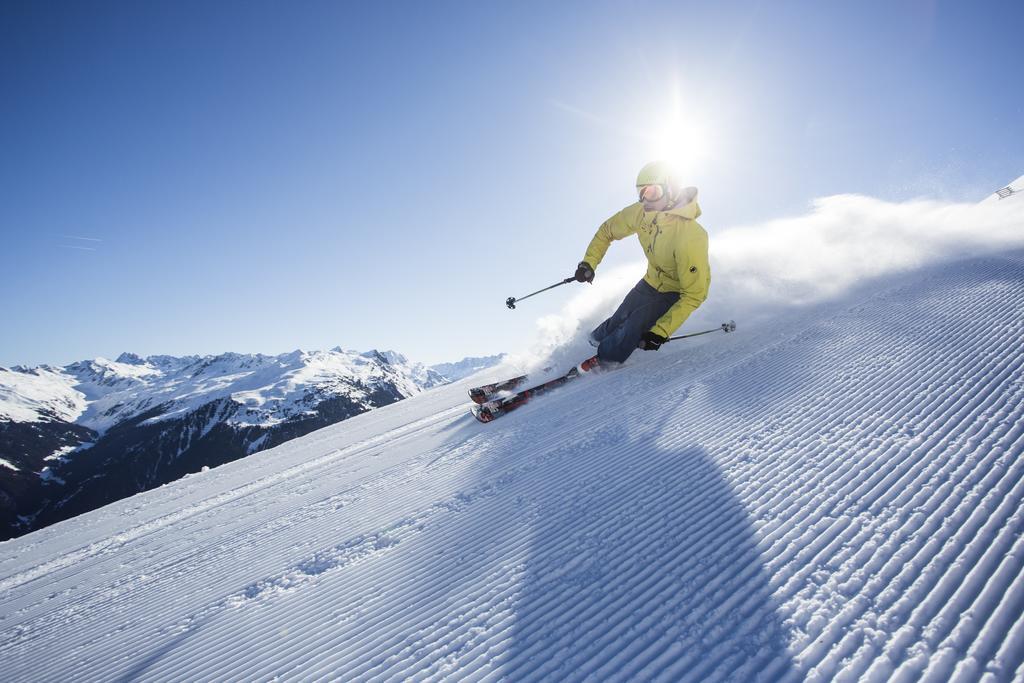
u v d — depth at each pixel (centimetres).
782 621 165
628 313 586
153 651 281
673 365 528
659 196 499
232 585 340
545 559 242
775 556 197
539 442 415
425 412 929
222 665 245
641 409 414
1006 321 379
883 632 151
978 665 132
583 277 605
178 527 580
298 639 247
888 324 448
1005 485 197
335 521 400
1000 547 169
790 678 144
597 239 610
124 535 629
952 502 197
